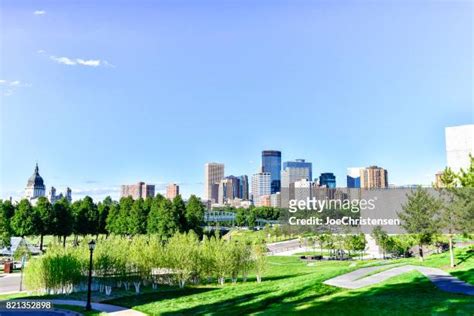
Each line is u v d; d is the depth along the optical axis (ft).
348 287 99.81
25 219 240.53
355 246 237.86
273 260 226.38
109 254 125.59
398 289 94.32
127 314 84.69
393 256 231.09
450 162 201.05
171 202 287.28
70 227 266.57
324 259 230.89
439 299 80.43
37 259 121.90
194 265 133.39
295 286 104.12
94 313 86.53
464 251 161.68
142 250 130.41
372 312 72.79
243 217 505.25
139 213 288.10
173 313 84.02
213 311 83.87
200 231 297.74
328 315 72.90
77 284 122.01
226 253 136.15
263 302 88.94
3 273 169.89
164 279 135.85
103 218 312.50
